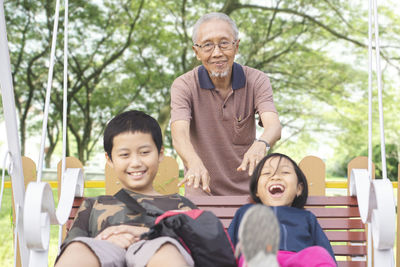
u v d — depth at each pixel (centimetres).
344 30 1283
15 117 258
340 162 1429
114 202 240
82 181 285
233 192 335
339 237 273
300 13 1277
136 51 1291
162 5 1273
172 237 202
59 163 334
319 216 275
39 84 1280
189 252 202
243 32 1285
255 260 145
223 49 307
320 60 1306
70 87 1287
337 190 1162
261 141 292
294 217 252
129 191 243
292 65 1312
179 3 1270
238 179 335
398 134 1321
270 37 1291
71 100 1290
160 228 199
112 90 1309
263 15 1275
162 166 354
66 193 268
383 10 1284
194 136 334
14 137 258
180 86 325
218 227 200
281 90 1329
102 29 1272
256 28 1280
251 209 147
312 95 1328
